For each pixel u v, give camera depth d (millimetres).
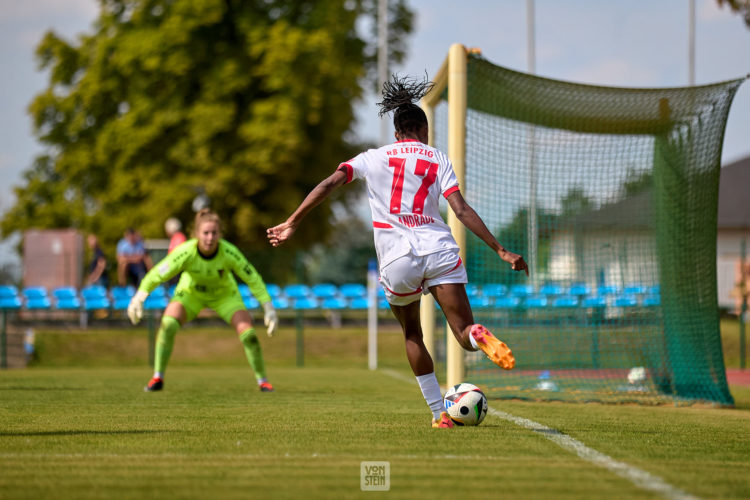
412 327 18609
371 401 27500
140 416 21672
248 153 95750
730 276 71812
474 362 36625
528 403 28344
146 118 99562
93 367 62750
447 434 17406
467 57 31875
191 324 74000
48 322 72375
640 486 11797
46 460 13820
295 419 20766
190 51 98562
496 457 14273
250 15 100312
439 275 16797
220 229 31375
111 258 103562
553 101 33000
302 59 96812
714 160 31000
